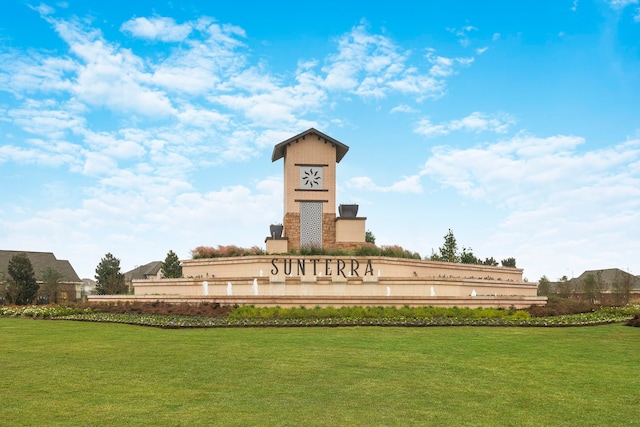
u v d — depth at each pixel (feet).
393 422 30.91
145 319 74.18
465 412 33.01
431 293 95.50
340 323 70.95
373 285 93.40
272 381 39.50
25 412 31.86
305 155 118.11
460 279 101.86
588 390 38.45
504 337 62.64
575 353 52.65
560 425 30.99
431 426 30.37
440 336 62.44
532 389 38.55
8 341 56.75
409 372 43.04
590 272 257.34
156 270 265.34
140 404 33.53
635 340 61.87
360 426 30.17
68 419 30.63
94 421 30.32
